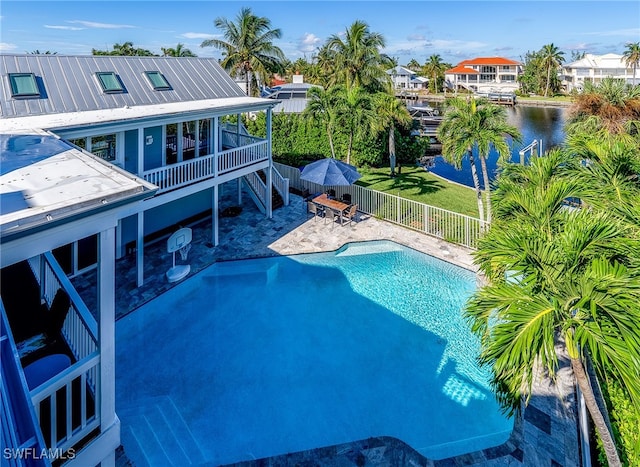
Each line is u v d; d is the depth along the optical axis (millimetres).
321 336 10547
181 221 16203
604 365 4387
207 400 8320
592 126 15289
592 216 6090
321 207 17188
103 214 4609
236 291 12812
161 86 14430
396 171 26688
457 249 14586
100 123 10023
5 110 10500
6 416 3465
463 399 8430
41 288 7121
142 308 10992
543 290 5133
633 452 6094
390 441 7277
